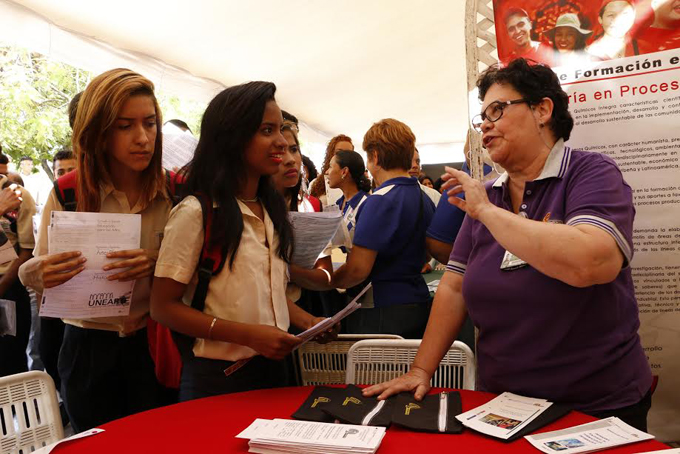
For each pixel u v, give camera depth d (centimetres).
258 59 475
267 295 166
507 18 211
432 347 164
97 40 361
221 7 365
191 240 156
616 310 141
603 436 116
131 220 171
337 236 244
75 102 197
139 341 194
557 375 142
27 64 599
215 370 162
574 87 202
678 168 192
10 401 149
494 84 154
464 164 269
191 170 166
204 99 476
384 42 520
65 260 162
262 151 163
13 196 223
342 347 216
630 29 195
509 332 148
